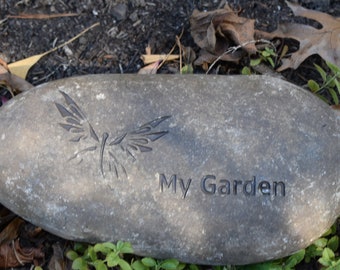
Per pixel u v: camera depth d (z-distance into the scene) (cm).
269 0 63
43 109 46
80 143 45
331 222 47
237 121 46
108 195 45
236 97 47
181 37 61
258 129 45
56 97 47
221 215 45
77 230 46
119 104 46
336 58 58
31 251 53
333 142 46
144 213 45
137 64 60
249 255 46
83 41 61
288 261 50
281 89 48
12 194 46
